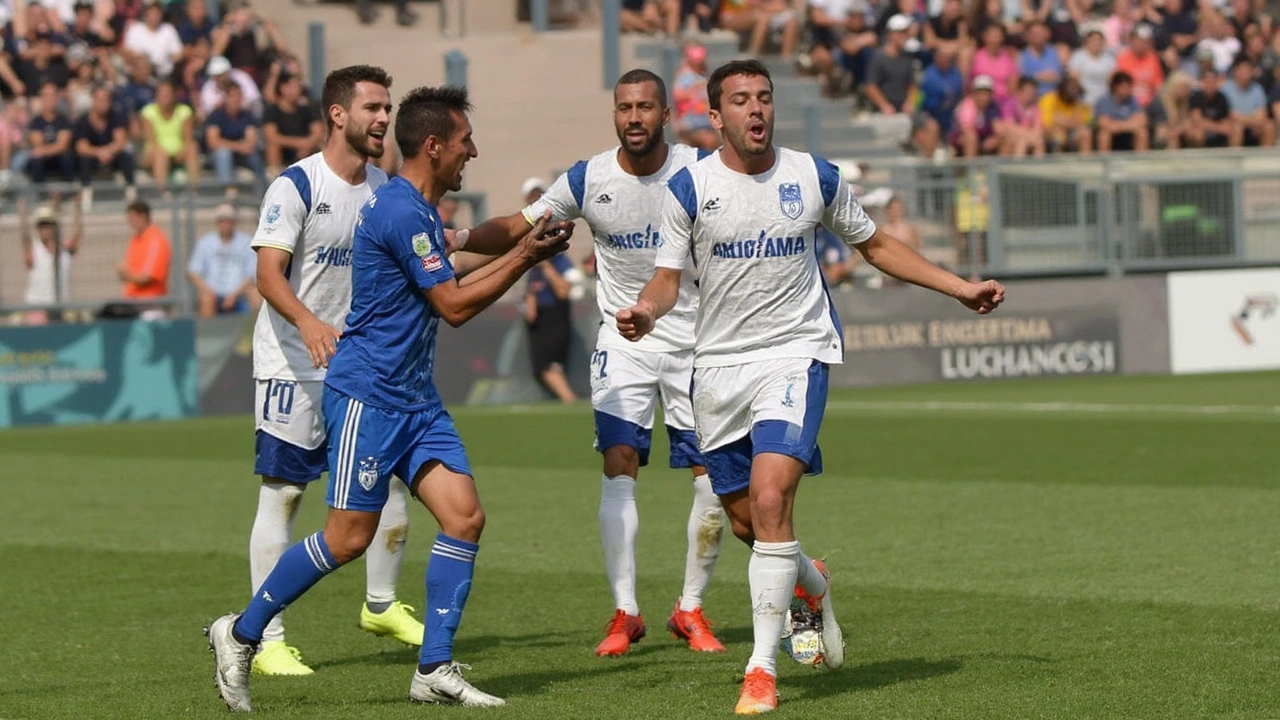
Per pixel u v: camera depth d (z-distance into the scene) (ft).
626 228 71.56
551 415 171.73
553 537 96.78
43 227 186.29
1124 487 108.27
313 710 57.00
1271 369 202.59
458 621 57.31
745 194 57.31
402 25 259.19
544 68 243.40
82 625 74.74
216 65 208.54
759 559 55.83
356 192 66.39
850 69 244.42
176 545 97.76
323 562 56.85
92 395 181.68
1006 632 67.31
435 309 56.95
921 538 91.71
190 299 191.52
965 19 238.48
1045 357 200.64
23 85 213.87
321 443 67.10
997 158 207.10
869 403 174.91
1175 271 207.72
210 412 185.88
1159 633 65.98
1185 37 246.06
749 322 58.13
